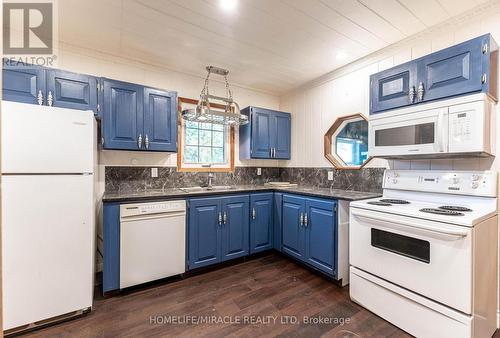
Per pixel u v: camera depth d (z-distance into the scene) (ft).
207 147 10.98
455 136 5.49
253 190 9.62
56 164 5.65
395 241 5.76
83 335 5.41
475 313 4.75
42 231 5.52
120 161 8.74
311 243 8.35
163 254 7.64
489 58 5.17
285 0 5.79
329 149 10.34
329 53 8.42
